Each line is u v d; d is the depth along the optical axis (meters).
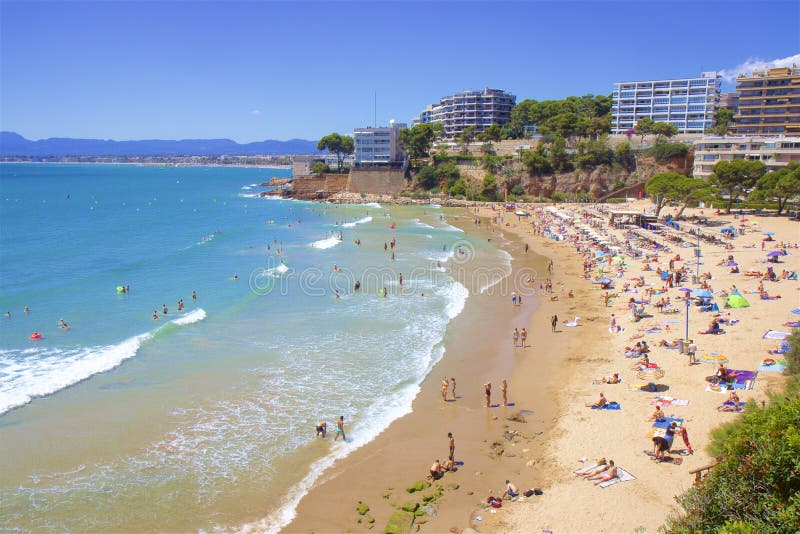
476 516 21.86
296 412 30.81
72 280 60.19
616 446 26.02
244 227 104.50
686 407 28.81
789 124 130.25
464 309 50.47
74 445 26.91
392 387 34.16
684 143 140.88
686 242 71.69
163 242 86.44
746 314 42.16
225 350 39.72
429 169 158.62
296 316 47.84
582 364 36.47
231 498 23.28
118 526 21.44
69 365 36.50
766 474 13.14
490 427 29.11
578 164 142.50
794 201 92.88
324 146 174.12
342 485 24.25
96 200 166.38
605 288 55.75
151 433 28.23
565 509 21.83
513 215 121.06
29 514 21.91
